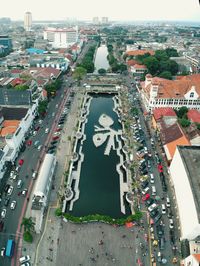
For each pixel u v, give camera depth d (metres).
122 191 129.88
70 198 124.38
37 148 159.62
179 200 114.44
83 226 108.56
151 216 112.94
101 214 118.00
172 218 112.81
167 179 136.12
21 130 161.12
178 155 123.31
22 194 123.00
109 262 94.69
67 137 172.25
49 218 111.44
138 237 104.31
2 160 134.50
